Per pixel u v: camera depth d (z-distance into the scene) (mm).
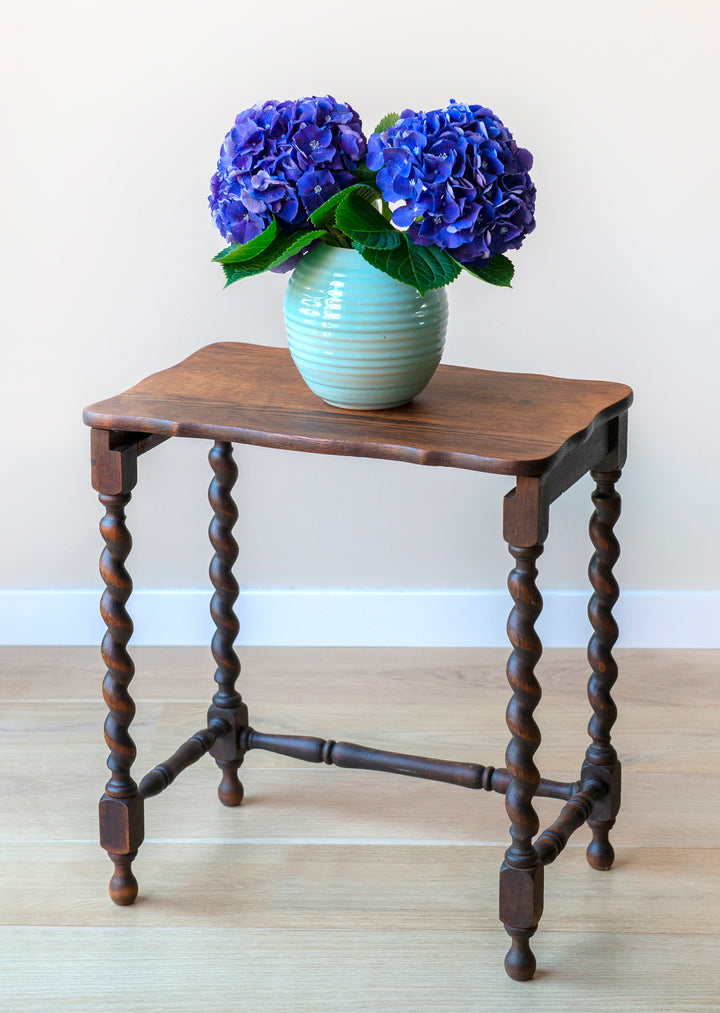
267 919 1756
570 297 2379
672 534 2508
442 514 2496
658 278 2361
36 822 1975
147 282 2391
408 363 1567
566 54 2254
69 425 2469
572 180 2314
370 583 2553
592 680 1807
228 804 2031
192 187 2334
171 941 1711
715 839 1935
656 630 2553
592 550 2508
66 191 2340
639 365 2414
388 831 1964
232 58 2275
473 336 2402
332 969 1657
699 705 2326
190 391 1696
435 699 2357
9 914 1763
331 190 1533
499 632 2561
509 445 1473
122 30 2258
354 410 1619
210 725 1969
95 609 2570
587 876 1854
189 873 1857
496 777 1820
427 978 1641
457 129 1454
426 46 2264
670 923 1748
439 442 1481
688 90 2260
